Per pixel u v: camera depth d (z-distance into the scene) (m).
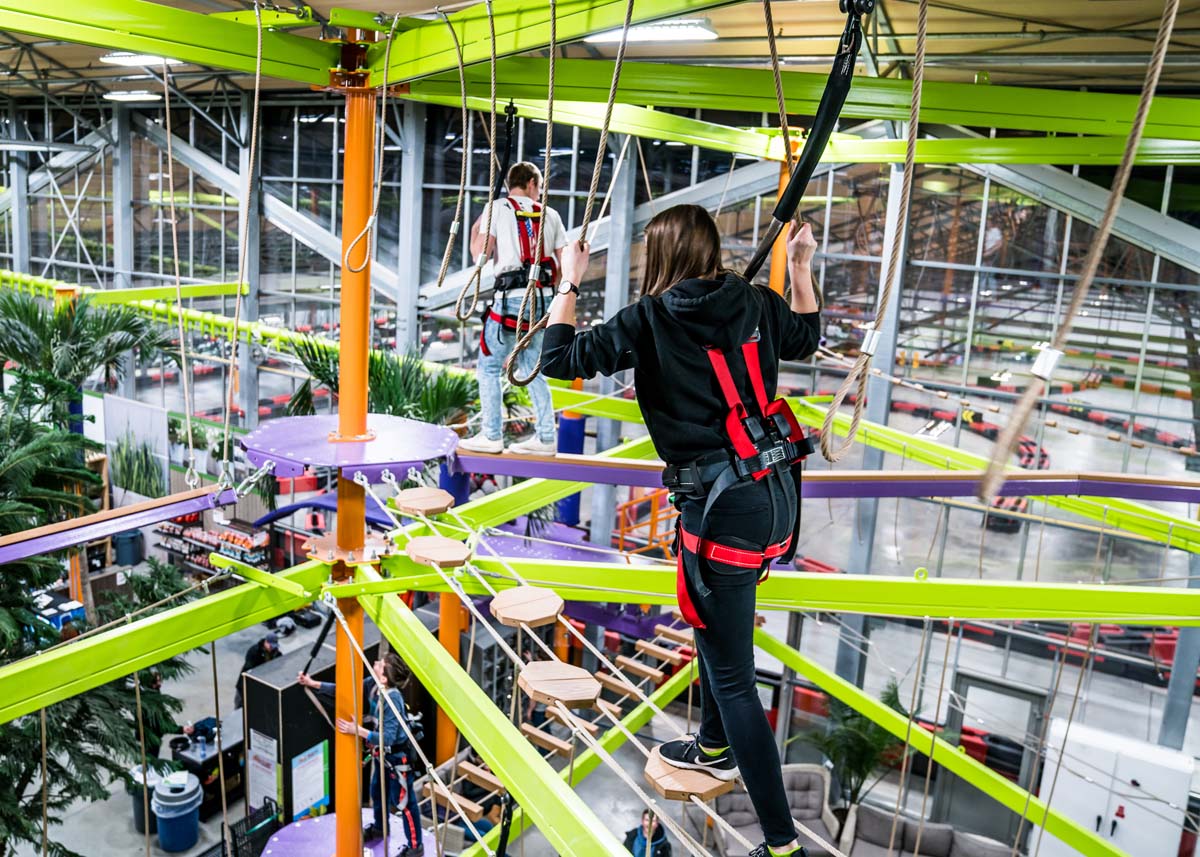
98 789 8.52
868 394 14.73
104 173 23.47
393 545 5.50
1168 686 12.90
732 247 15.70
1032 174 13.25
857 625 14.69
